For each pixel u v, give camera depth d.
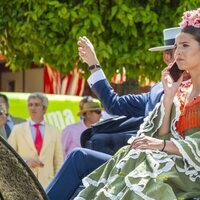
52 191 6.13
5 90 21.94
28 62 10.99
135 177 5.18
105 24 9.89
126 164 5.36
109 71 10.01
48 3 9.71
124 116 6.81
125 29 9.78
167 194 5.04
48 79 19.42
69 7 9.76
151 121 5.52
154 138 5.38
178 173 5.21
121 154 5.57
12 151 4.47
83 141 7.07
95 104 12.06
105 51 9.66
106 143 6.77
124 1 9.77
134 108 6.53
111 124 6.85
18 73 21.06
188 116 5.36
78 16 9.63
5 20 10.12
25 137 11.09
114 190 5.26
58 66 10.20
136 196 5.09
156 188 5.09
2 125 11.35
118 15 9.61
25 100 14.09
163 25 9.81
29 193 4.48
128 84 10.70
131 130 6.79
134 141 5.30
